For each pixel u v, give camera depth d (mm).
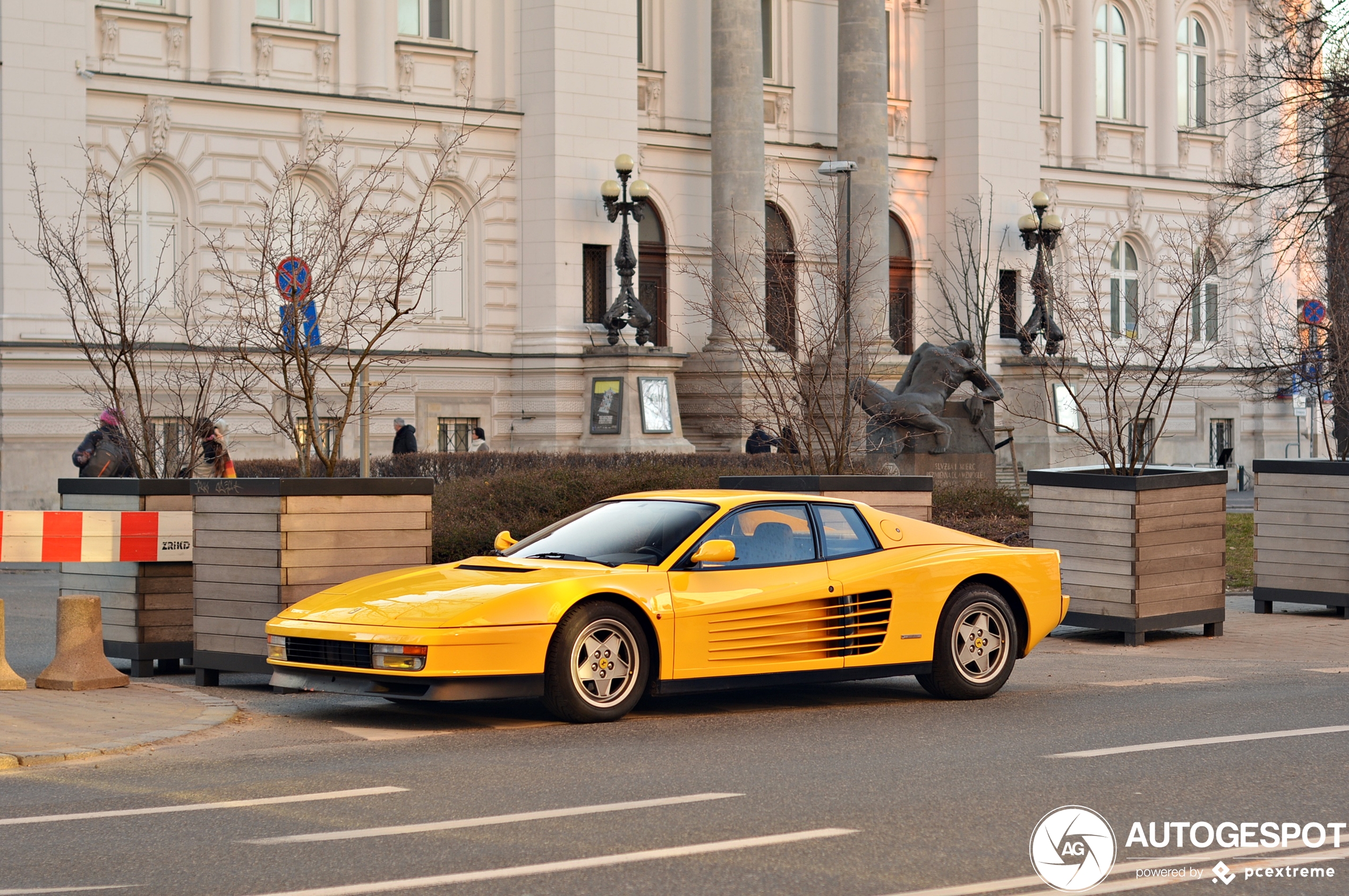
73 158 29438
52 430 28828
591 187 35438
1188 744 9516
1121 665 13648
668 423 34781
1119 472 16219
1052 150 45281
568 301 35125
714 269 37375
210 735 9977
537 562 10852
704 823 7348
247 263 31484
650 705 11320
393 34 33875
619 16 35812
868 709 11180
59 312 28922
